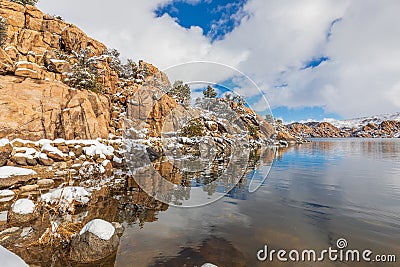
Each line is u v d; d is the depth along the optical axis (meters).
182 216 5.31
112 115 19.92
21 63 14.62
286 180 9.45
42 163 10.16
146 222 4.92
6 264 2.32
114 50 28.28
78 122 14.16
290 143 44.78
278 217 5.23
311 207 5.94
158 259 3.45
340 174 11.05
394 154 22.95
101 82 23.00
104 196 6.88
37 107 12.43
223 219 5.09
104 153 12.66
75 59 24.09
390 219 5.09
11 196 6.39
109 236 3.65
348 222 4.92
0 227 4.29
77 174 9.73
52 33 25.77
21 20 23.78
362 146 39.62
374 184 8.82
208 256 3.56
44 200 5.52
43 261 3.30
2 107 10.93
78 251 3.42
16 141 10.67
